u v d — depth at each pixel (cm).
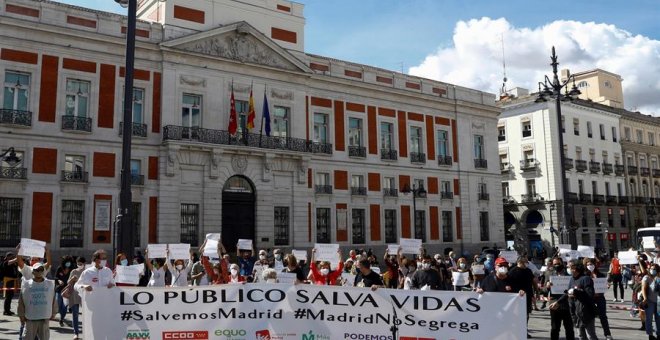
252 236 3400
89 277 1139
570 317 1166
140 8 3544
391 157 4122
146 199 3038
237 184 3378
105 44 3017
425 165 4319
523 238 5672
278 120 3619
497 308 854
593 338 1147
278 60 3606
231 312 847
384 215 4038
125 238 1409
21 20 2769
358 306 857
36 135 2788
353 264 1725
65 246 2817
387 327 854
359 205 3909
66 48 2911
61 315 1605
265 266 1697
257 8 3603
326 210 3772
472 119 4691
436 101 4444
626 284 2823
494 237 4656
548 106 5559
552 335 1186
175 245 1459
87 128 2925
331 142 3834
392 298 859
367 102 4066
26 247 1152
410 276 1556
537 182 5603
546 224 5500
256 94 3509
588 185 5791
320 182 3775
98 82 2991
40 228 2748
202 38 3281
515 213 5750
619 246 5997
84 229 2869
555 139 5538
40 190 2769
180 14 3269
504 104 5909
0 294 2320
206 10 3369
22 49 2797
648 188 6625
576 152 5753
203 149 3188
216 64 3350
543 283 2050
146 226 3014
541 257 5500
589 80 6969
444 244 4328
